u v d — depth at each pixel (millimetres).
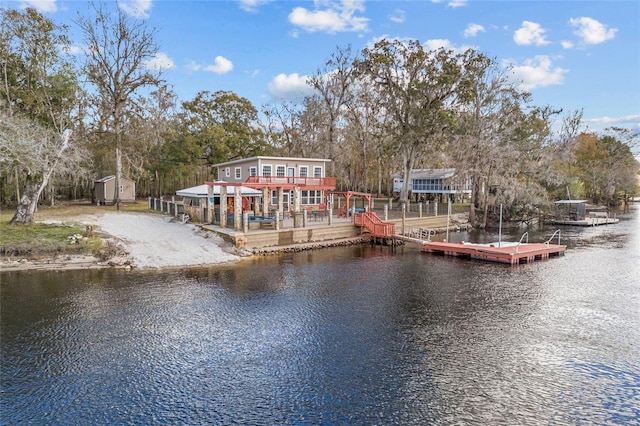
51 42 29500
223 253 21500
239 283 16781
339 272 19359
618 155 68188
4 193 35438
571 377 9375
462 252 23500
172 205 31094
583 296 15805
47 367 9367
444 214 38031
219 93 51844
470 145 37500
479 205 43219
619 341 11469
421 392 8602
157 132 48094
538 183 42219
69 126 31469
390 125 44344
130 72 33938
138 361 9781
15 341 10695
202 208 27766
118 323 12078
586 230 37281
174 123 50531
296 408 7957
